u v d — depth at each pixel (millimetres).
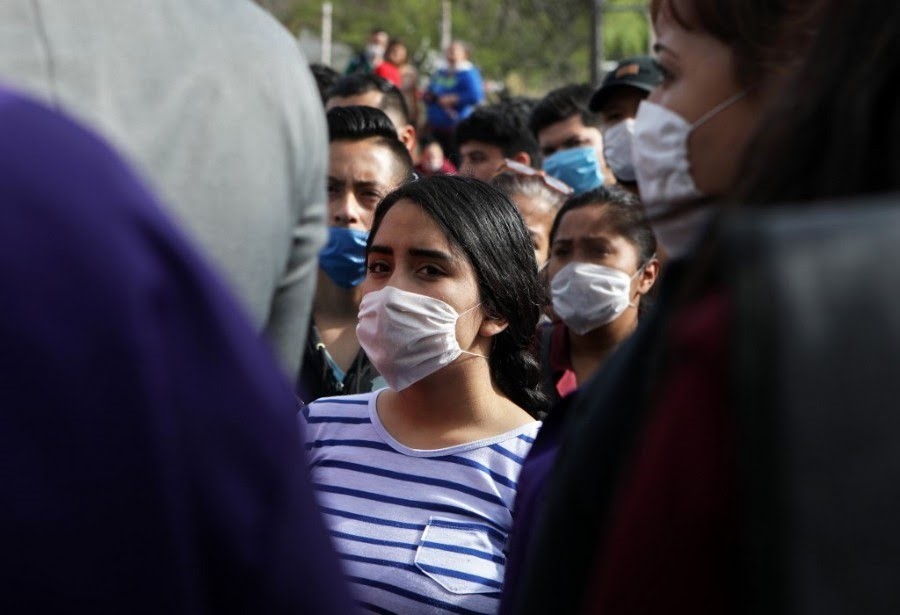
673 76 2070
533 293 3660
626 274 5086
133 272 1268
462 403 3475
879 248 1136
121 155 1391
